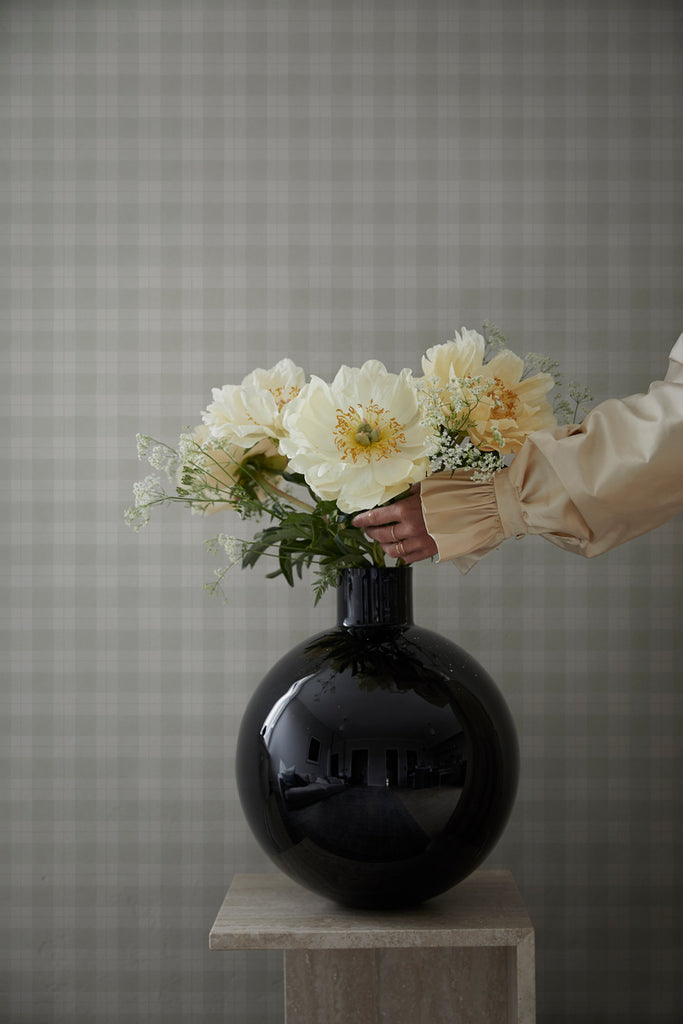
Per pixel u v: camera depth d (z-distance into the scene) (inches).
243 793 44.0
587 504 39.6
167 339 62.8
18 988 61.9
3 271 62.9
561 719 62.6
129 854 62.3
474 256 62.9
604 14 63.4
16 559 62.7
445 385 42.3
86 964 61.9
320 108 63.2
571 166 63.1
